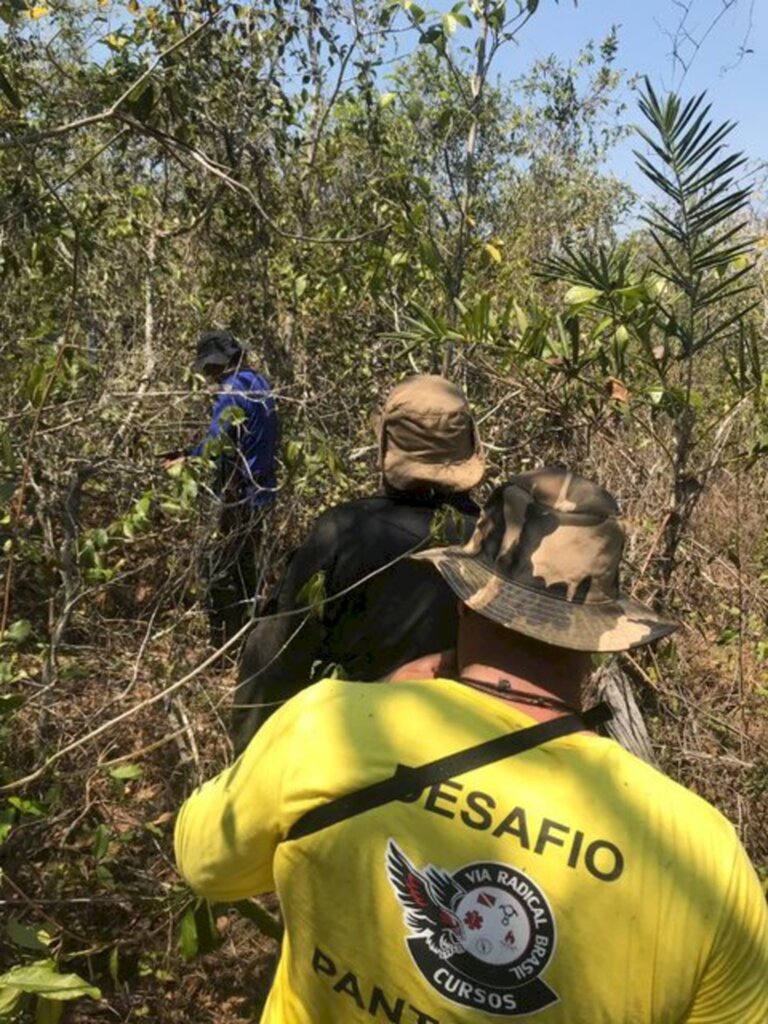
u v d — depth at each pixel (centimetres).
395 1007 115
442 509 234
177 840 141
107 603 333
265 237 489
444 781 116
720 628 413
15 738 268
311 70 529
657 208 351
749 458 384
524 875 112
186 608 343
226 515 384
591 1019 110
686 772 333
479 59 429
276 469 450
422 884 114
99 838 235
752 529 420
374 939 115
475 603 123
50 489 332
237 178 471
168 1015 285
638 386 375
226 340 459
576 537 125
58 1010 192
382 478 249
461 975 112
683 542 394
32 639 319
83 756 282
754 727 371
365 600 237
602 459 392
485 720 119
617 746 121
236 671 327
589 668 135
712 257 346
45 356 294
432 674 140
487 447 396
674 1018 112
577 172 950
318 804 118
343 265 515
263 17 474
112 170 518
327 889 117
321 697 125
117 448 363
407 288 511
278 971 134
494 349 376
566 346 354
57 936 265
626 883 111
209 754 310
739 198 339
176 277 525
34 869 271
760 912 115
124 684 299
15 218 359
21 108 371
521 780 116
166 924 272
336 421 499
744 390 369
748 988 113
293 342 533
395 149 512
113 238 511
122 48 418
